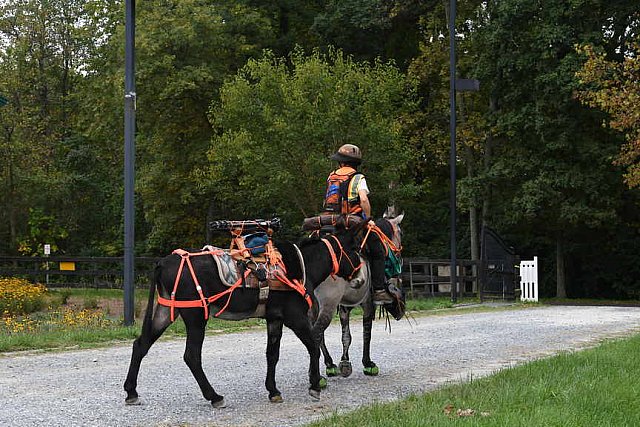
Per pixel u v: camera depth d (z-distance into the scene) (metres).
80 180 44.19
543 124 29.50
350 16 34.94
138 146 37.81
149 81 31.83
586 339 15.21
